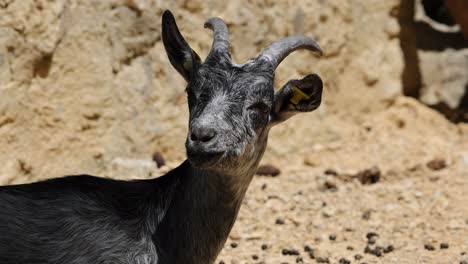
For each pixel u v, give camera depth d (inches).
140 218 479.8
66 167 794.2
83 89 807.7
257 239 715.4
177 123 891.4
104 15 825.5
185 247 480.1
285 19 979.3
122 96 844.6
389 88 1074.1
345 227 740.0
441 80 1117.7
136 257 468.1
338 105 1035.9
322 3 1012.5
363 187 860.6
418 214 773.9
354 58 1055.0
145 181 500.4
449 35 1138.7
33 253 457.4
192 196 478.6
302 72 986.7
